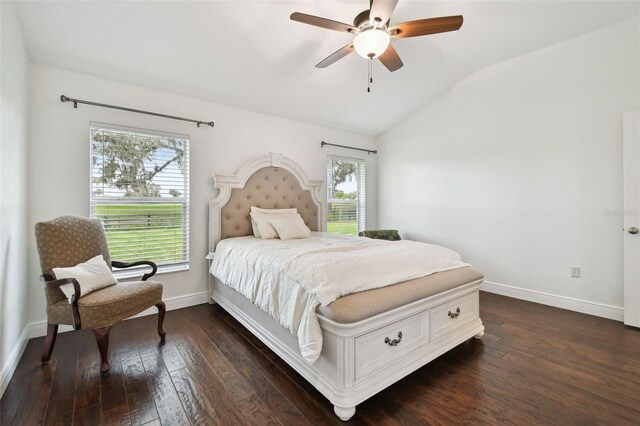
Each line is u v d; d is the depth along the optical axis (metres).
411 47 3.17
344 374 1.59
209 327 2.75
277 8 2.39
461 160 4.04
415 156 4.62
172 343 2.43
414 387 1.86
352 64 3.24
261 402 1.72
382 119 4.66
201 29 2.49
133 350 2.31
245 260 2.58
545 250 3.34
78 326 1.92
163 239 3.16
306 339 1.68
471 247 3.97
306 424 1.55
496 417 1.59
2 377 1.79
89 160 2.74
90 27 2.30
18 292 2.18
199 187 3.37
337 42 2.81
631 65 2.78
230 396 1.77
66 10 2.15
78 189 2.69
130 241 2.98
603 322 2.85
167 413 1.62
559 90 3.19
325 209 4.59
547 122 3.28
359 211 5.12
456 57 3.43
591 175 3.02
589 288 3.06
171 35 2.50
